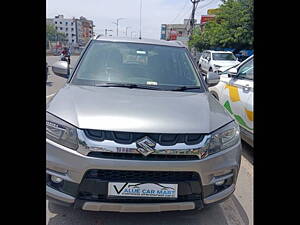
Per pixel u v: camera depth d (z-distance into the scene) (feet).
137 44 11.27
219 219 8.21
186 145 6.74
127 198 6.62
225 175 7.34
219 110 8.35
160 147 6.59
